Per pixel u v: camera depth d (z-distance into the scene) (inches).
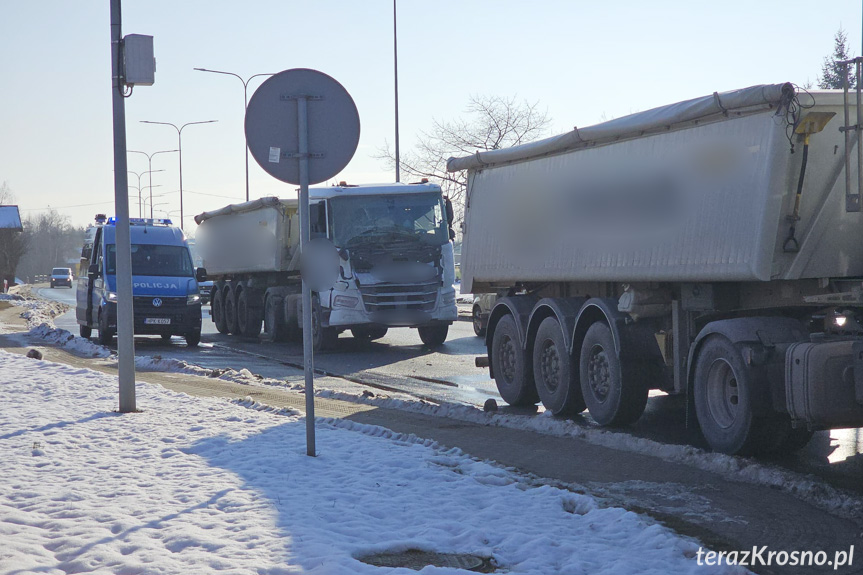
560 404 458.3
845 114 312.3
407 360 754.8
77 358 751.1
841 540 229.8
